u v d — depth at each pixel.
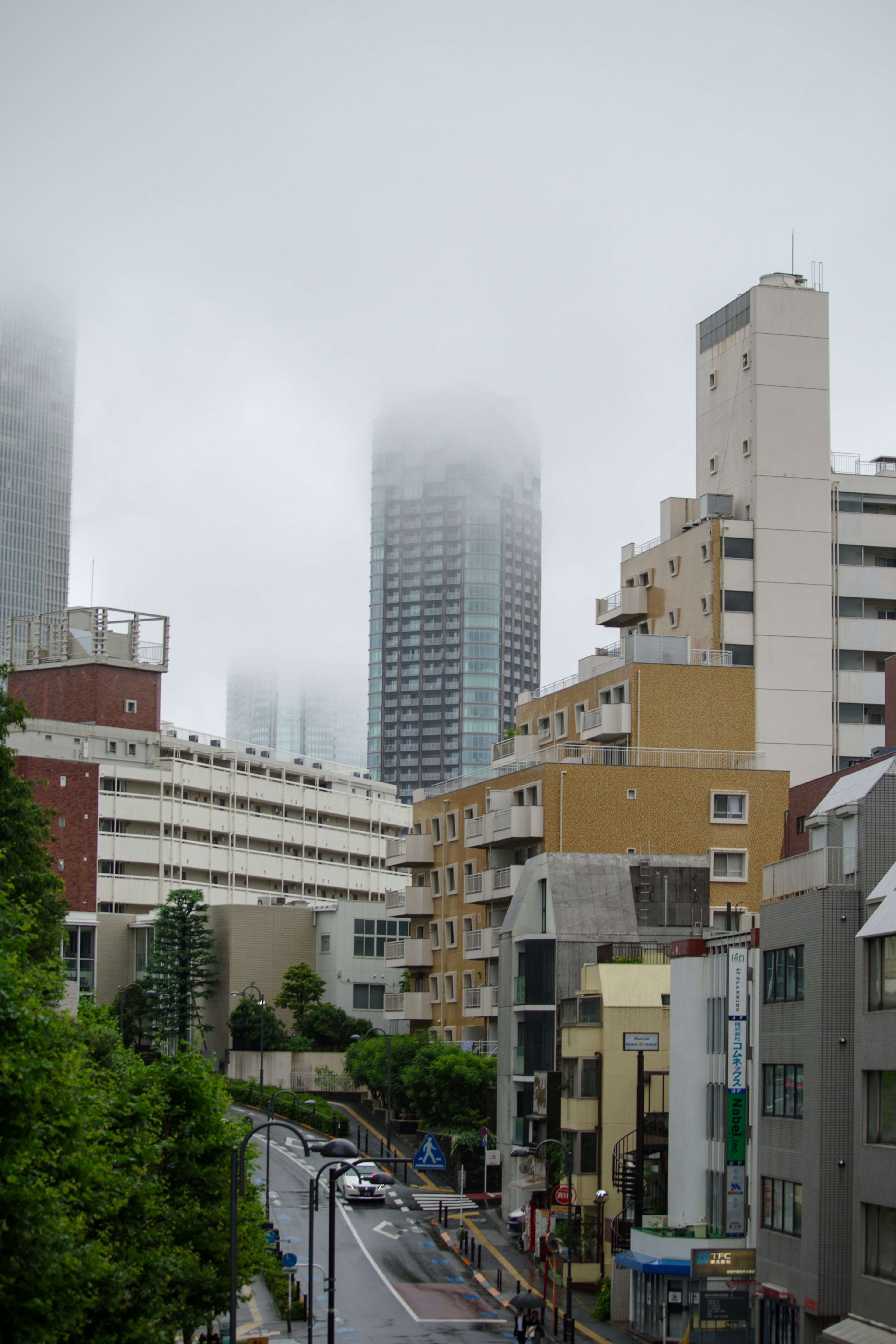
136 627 183.12
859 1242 47.75
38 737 169.25
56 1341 32.41
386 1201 92.12
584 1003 76.06
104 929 164.50
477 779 119.19
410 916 125.56
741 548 122.56
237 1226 48.44
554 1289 64.31
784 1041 53.72
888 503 129.00
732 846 105.12
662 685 109.94
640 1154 66.94
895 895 48.28
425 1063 105.69
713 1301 55.19
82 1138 34.31
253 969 157.12
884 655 125.19
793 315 126.06
